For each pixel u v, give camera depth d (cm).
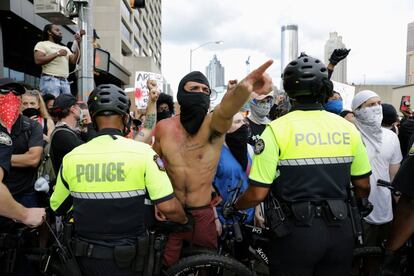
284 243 202
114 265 193
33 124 323
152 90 324
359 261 305
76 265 198
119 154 198
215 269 246
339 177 200
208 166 258
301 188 198
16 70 1723
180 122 263
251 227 267
